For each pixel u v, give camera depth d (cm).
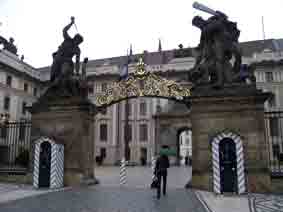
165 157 1110
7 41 4634
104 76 4638
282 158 1630
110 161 4781
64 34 1570
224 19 1355
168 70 3675
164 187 1102
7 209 843
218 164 1165
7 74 4347
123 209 837
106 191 1208
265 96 1211
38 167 1341
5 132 2283
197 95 1280
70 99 1455
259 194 1130
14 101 4444
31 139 1478
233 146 1173
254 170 1173
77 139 1413
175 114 4553
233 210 843
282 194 1130
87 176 1430
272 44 4931
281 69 4206
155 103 4794
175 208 855
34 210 827
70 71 1535
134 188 1308
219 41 1330
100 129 4966
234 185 1143
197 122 1274
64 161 1409
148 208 852
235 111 1239
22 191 1215
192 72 1357
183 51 4144
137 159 4688
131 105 4912
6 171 1498
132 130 4822
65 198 1031
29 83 4859
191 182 1273
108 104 1483
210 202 966
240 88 1257
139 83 1438
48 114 1475
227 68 1320
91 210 823
